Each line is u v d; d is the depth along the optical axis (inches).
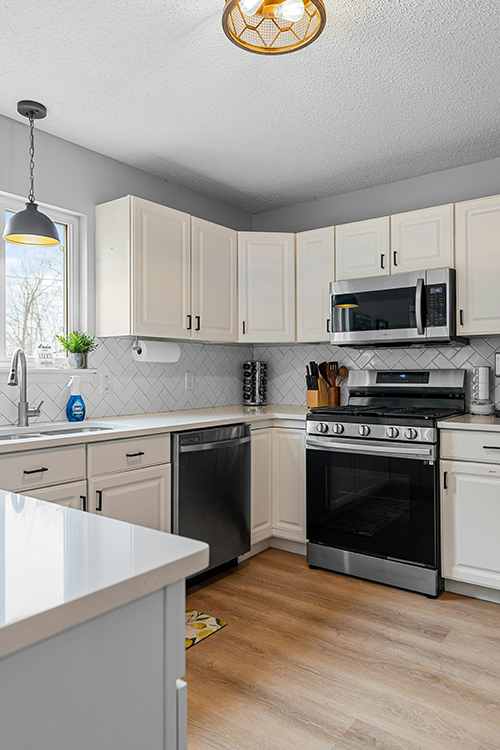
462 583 102.6
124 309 108.2
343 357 141.7
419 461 102.9
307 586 106.3
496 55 79.3
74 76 85.3
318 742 60.7
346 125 103.0
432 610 95.3
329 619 91.5
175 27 72.9
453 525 101.0
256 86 88.4
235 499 113.8
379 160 120.5
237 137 108.3
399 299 115.4
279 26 64.6
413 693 69.9
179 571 25.8
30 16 70.4
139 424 101.0
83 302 113.4
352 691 70.4
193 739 61.1
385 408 121.6
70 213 111.3
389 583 106.3
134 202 107.3
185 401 137.0
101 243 113.0
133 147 113.0
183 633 27.5
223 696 69.3
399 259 119.1
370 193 138.9
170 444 100.9
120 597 22.8
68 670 22.0
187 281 119.8
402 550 104.4
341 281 124.3
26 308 106.2
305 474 122.1
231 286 133.0
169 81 86.8
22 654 20.3
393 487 106.1
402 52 78.4
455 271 112.1
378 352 135.7
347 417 112.0
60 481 81.2
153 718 26.1
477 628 88.3
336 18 70.1
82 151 112.5
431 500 101.2
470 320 110.3
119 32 74.0
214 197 145.7
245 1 59.7
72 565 24.7
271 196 145.1
